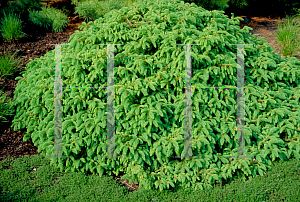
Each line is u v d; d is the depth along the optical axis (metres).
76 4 8.95
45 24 7.93
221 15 4.36
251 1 10.68
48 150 3.71
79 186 3.67
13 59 6.18
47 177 3.82
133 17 4.24
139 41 3.92
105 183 3.70
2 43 6.70
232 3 10.07
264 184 3.54
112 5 8.48
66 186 3.64
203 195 3.43
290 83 4.66
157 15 4.09
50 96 3.85
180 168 3.67
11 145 4.45
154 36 3.76
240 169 3.81
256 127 3.71
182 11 4.27
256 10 11.21
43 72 4.13
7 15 7.55
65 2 9.66
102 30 4.04
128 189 3.74
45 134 3.86
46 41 7.25
